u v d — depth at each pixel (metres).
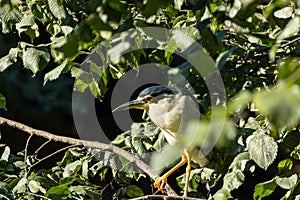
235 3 4.27
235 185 6.82
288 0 4.43
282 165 6.74
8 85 15.65
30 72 15.86
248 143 6.53
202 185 8.88
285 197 6.71
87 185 7.61
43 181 7.39
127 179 8.12
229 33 7.04
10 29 7.62
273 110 3.11
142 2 4.31
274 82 6.96
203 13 4.78
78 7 7.06
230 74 7.19
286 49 6.87
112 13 3.88
